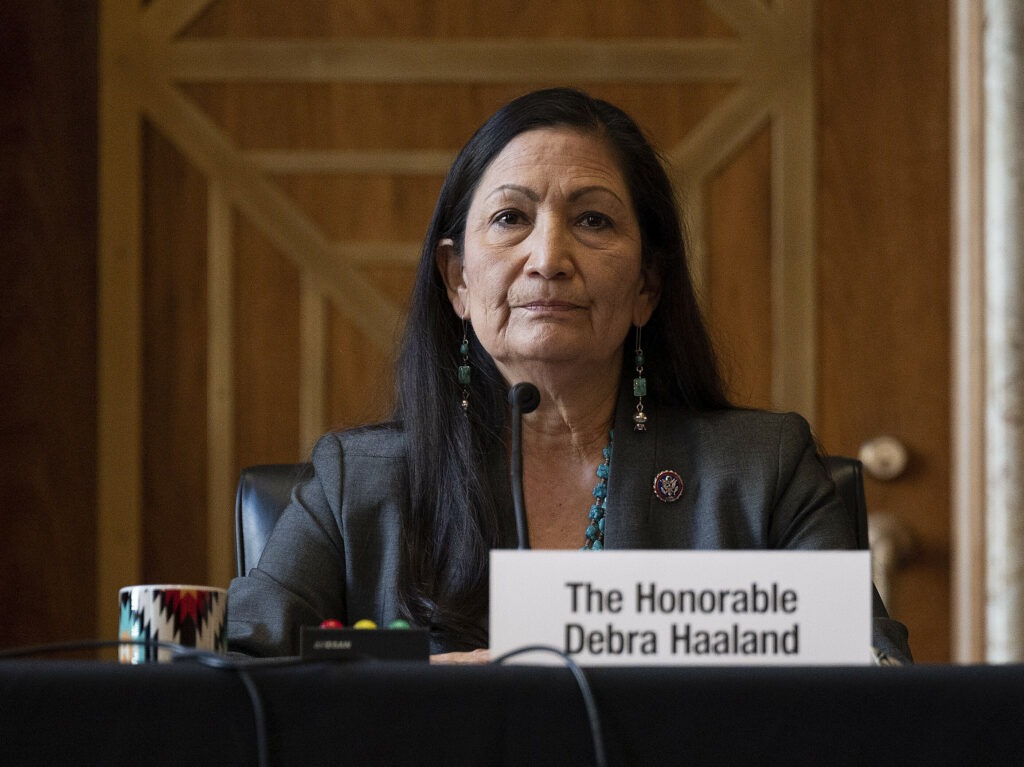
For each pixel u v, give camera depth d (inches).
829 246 469.4
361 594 249.6
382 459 260.2
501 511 255.0
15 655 153.3
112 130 469.4
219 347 466.6
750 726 144.9
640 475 252.7
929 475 463.5
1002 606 438.9
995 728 145.1
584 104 260.8
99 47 470.9
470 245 251.6
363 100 471.8
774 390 466.0
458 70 471.2
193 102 472.1
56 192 456.1
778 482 250.4
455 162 263.9
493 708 143.9
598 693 144.2
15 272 447.2
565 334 242.4
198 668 144.5
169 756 142.7
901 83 470.9
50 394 452.4
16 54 446.9
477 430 261.3
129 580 457.1
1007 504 440.8
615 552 161.6
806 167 469.7
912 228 468.1
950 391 463.5
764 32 474.3
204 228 469.4
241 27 473.7
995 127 449.1
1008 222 446.3
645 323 266.7
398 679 144.3
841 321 467.5
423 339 265.3
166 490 462.3
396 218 470.6
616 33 472.1
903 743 145.3
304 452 464.1
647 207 261.7
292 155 471.2
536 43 471.5
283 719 143.1
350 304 469.1
